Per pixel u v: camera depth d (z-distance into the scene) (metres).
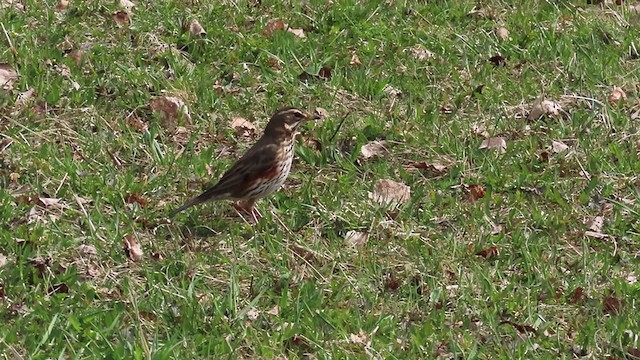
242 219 13.21
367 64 17.17
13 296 11.52
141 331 10.67
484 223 13.42
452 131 15.47
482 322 11.75
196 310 11.37
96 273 12.06
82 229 12.77
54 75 15.84
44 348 10.78
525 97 16.50
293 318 11.52
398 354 11.10
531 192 14.20
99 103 15.23
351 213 13.37
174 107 15.27
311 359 10.98
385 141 15.07
